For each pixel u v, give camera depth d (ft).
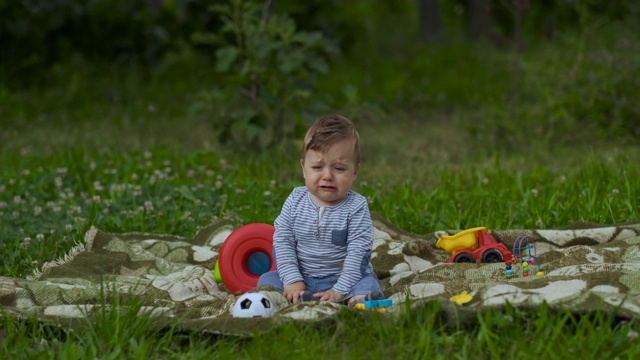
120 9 49.14
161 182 24.00
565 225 19.81
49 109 40.81
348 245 15.29
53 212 21.62
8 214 21.01
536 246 17.93
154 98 43.70
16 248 18.63
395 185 25.35
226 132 30.45
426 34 64.03
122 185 23.02
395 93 45.98
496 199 22.39
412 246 18.06
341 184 15.07
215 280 16.94
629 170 23.61
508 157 30.19
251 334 12.55
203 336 12.87
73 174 25.36
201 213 21.67
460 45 57.72
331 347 12.03
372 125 38.93
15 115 38.78
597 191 21.97
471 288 14.96
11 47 46.03
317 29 53.62
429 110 43.01
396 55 57.41
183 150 30.96
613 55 32.63
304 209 15.48
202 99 35.24
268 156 28.99
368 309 13.35
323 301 14.24
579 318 12.54
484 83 46.65
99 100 42.98
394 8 85.20
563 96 32.53
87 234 18.26
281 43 29.37
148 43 49.34
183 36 49.98
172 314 14.56
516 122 32.73
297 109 30.73
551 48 38.63
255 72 29.19
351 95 32.68
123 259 17.60
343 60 55.72
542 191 23.00
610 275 13.93
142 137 34.58
